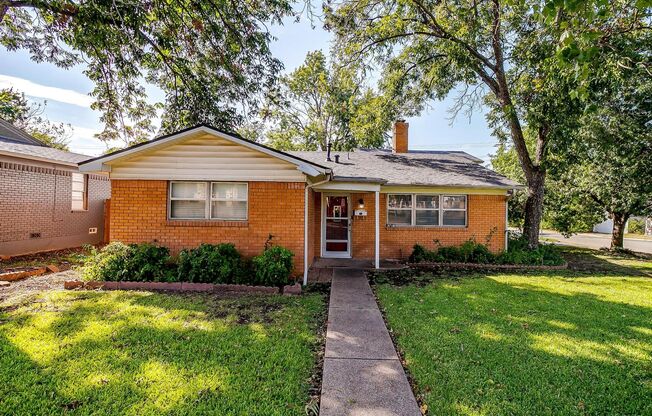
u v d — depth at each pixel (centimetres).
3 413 280
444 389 330
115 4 709
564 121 988
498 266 1041
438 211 1164
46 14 814
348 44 1250
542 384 345
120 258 724
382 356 402
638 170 1268
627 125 1197
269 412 289
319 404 302
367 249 1142
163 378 339
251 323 503
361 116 1576
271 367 369
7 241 998
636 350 433
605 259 1302
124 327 469
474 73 1239
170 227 804
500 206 1164
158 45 953
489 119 1420
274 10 984
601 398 323
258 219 809
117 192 801
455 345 438
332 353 408
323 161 1262
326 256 1146
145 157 798
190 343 423
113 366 360
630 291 752
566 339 465
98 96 1073
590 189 1484
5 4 744
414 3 1121
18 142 1256
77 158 1280
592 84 880
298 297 657
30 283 720
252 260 765
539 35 914
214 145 802
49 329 456
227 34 996
